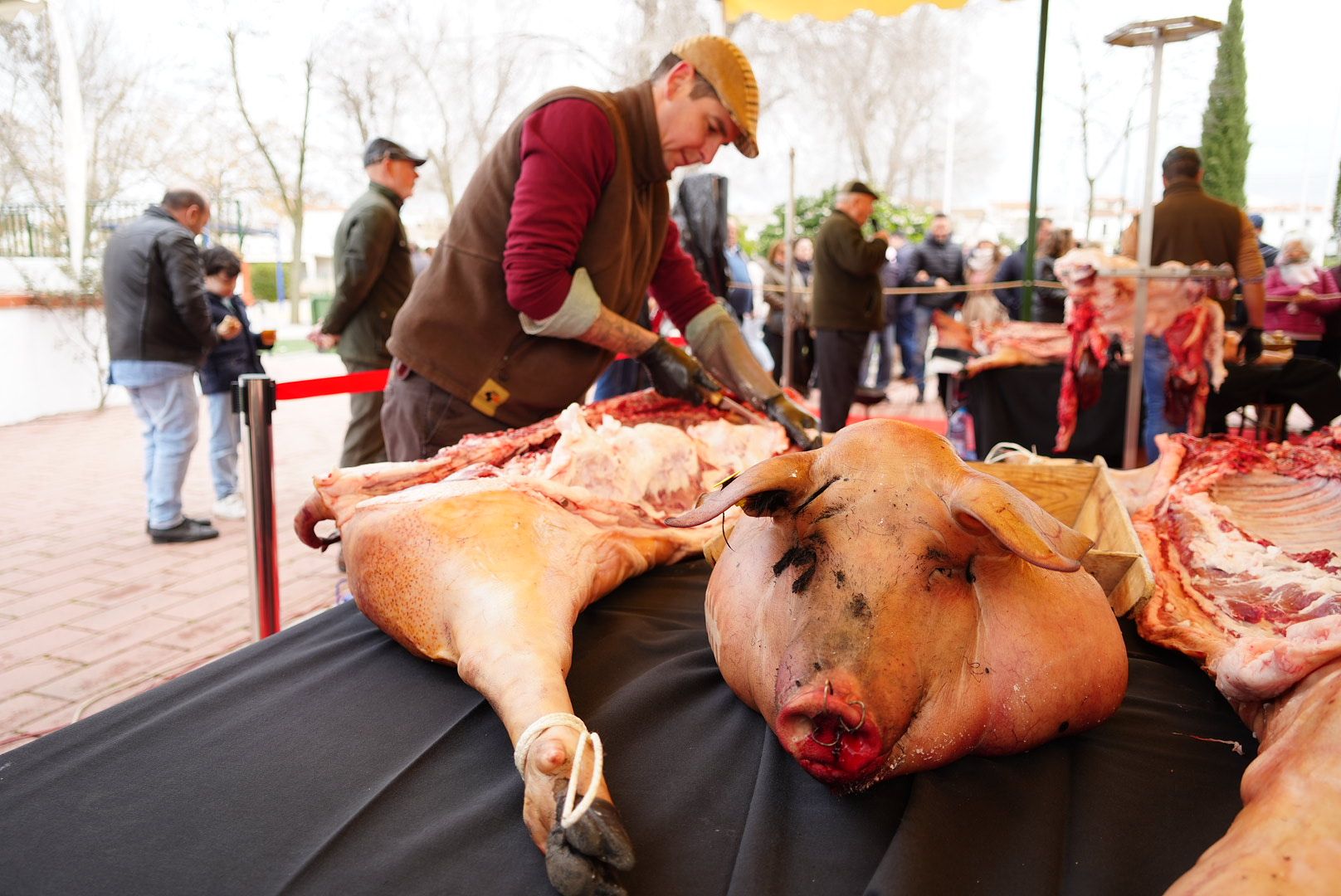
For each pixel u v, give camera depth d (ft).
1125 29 12.46
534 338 9.07
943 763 4.50
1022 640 4.59
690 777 4.64
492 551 5.85
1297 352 19.63
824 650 4.08
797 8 17.99
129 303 15.57
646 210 9.27
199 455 24.73
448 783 4.61
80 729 5.05
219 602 13.48
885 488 4.51
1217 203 14.52
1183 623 6.36
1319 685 4.36
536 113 8.42
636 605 7.03
